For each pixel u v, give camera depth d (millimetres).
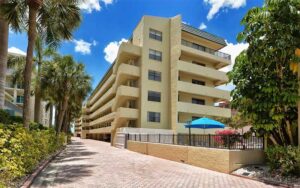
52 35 15266
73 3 14562
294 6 9195
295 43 9023
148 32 33719
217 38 38969
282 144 10250
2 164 6258
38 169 10406
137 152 21938
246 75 10656
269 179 8852
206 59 37000
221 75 36281
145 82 32562
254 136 11156
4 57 12914
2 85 12680
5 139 6871
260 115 10023
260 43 9609
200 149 12766
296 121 10023
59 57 28219
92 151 22750
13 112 30219
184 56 35594
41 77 26797
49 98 31328
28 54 12789
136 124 32969
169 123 33219
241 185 8367
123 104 36031
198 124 17156
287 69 10062
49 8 14430
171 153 15719
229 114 35875
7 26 13211
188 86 33250
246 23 10078
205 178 9617
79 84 31641
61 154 19203
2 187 5820
